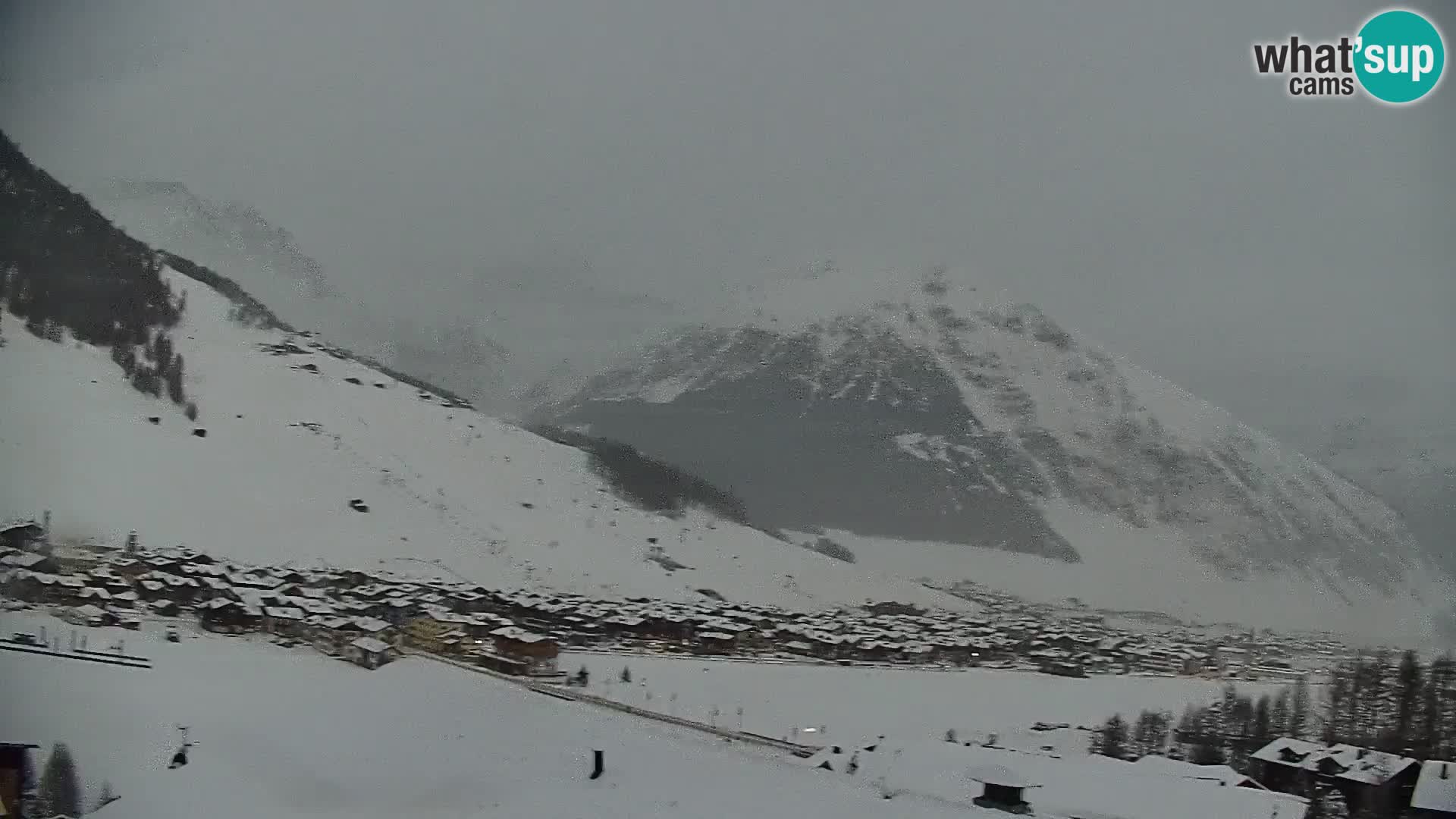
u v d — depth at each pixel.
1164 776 32.97
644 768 31.75
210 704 33.75
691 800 29.31
